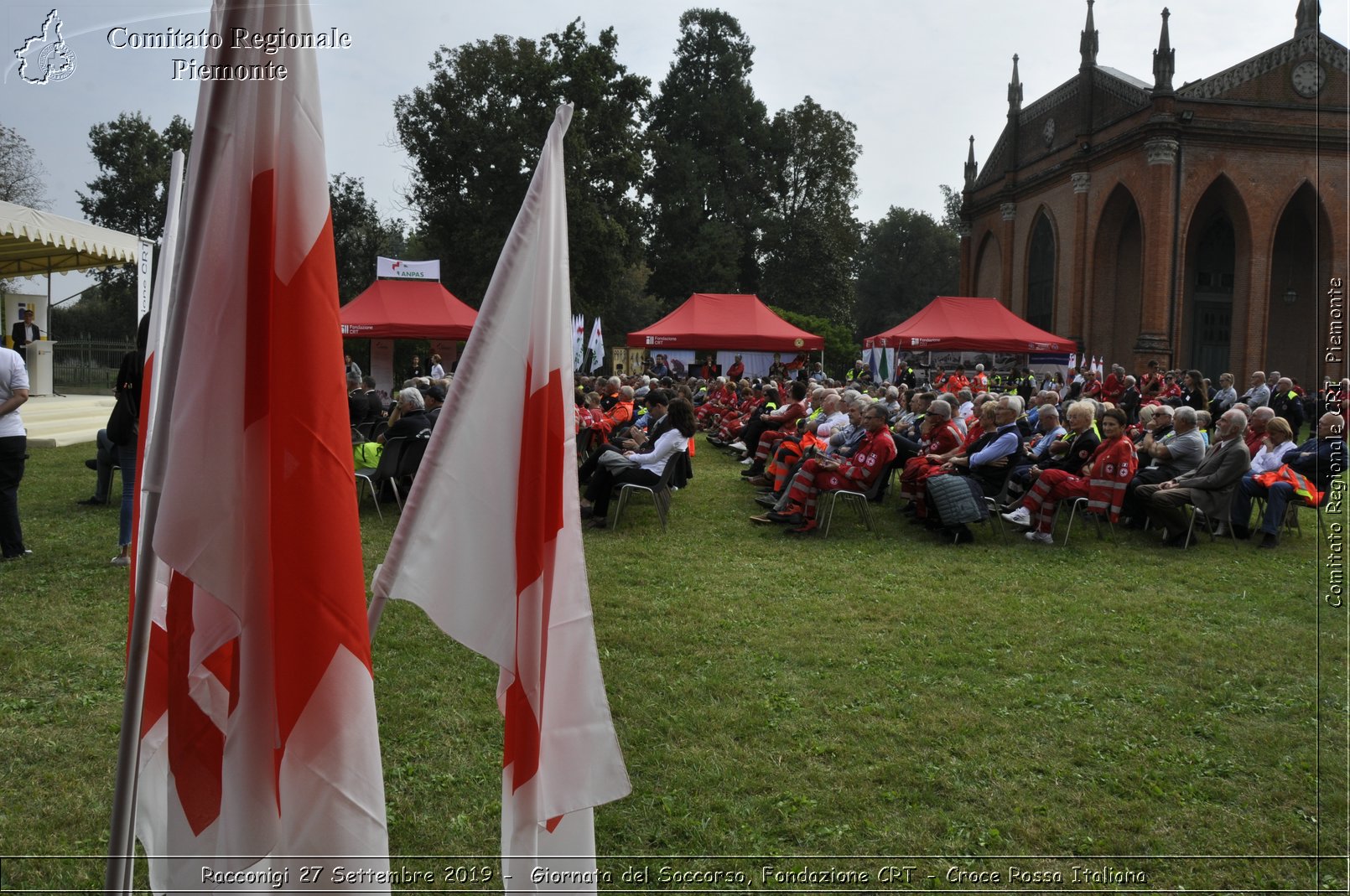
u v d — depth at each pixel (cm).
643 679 485
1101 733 427
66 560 684
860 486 912
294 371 179
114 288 4138
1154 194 3291
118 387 675
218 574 177
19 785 347
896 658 528
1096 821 346
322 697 180
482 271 3906
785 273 5741
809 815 346
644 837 328
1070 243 3878
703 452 1686
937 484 869
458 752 389
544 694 213
